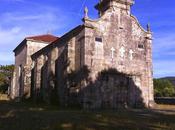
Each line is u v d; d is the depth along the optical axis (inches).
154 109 1378.0
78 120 757.3
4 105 1437.0
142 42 1603.1
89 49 1402.6
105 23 1475.1
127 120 788.0
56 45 1763.0
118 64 1487.5
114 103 1439.5
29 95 2133.4
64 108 1346.0
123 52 1517.0
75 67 1476.4
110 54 1469.0
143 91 1556.3
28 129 624.1
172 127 685.3
